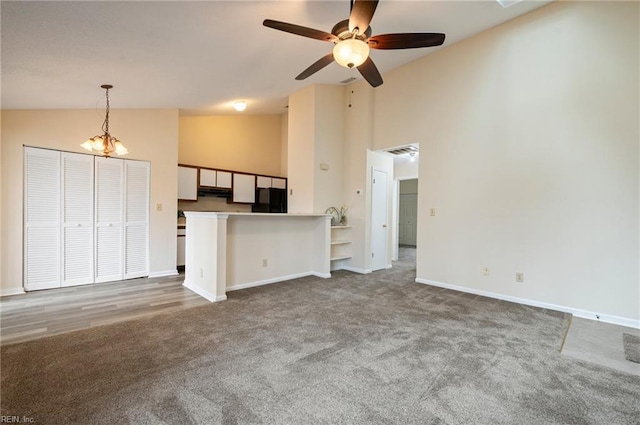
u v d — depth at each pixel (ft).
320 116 17.34
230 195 21.40
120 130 14.80
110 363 6.90
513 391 5.96
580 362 7.16
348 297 12.36
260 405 5.47
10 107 12.04
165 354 7.36
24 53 8.38
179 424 4.97
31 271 12.73
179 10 7.64
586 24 10.32
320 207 17.34
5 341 8.05
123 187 14.90
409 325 9.34
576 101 10.55
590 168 10.30
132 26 7.96
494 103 12.51
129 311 10.53
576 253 10.59
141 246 15.51
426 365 6.93
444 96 14.11
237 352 7.48
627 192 9.67
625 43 9.66
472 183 13.17
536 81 11.43
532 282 11.53
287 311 10.58
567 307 10.75
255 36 9.84
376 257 18.25
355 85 17.62
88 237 14.01
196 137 21.38
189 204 20.63
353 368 6.77
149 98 13.98
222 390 5.91
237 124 23.31
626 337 8.66
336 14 9.25
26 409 5.28
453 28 12.15
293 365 6.88
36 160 12.72
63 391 5.82
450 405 5.52
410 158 22.47
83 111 13.82
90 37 8.08
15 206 12.32
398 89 16.07
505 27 12.14
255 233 14.19
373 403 5.56
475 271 13.08
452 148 13.83
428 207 14.71
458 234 13.62
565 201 10.80
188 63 10.89
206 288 12.35
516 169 11.93
